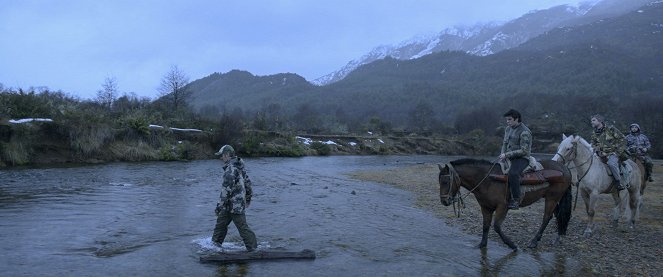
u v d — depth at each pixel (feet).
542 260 24.21
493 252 25.62
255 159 108.68
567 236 29.96
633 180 31.68
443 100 552.82
